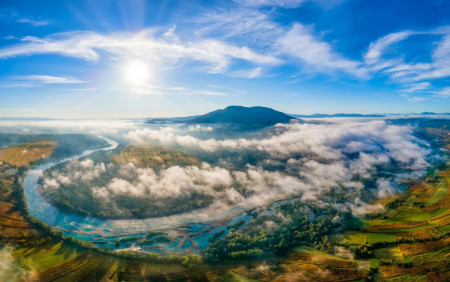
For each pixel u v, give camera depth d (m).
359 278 162.38
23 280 154.88
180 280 158.12
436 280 158.75
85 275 161.62
